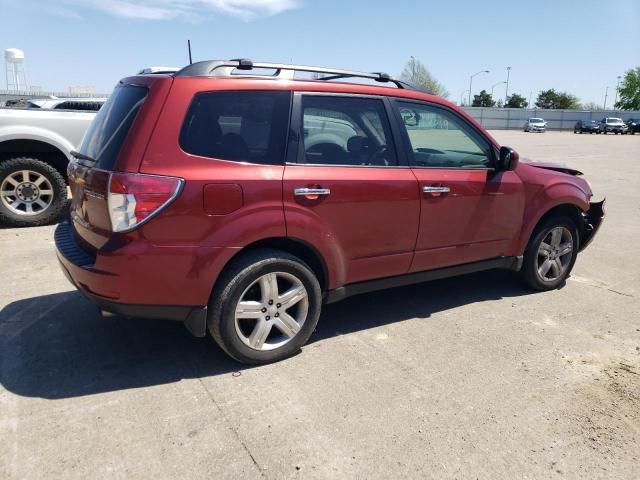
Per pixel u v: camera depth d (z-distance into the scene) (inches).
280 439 110.5
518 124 2662.4
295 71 144.3
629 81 3243.1
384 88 158.6
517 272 206.7
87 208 129.4
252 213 129.9
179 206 121.5
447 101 173.2
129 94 134.2
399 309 184.5
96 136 138.9
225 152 128.9
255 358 139.0
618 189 490.9
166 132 122.6
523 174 188.7
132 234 119.8
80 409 118.6
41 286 192.5
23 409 118.0
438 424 117.6
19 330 157.2
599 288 213.0
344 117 148.6
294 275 139.5
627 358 151.8
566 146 1176.2
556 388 134.3
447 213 167.3
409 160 160.2
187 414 118.1
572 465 106.0
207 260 125.9
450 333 165.5
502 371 142.2
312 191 137.3
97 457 103.1
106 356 143.4
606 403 128.0
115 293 121.6
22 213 276.2
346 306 186.4
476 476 102.0
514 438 113.7
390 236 156.3
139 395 125.1
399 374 138.8
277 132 136.3
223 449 106.8
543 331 169.0
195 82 127.7
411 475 101.5
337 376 136.6
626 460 108.0
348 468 102.7
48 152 284.4
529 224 191.2
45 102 437.4
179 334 157.4
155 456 104.0
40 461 101.5
